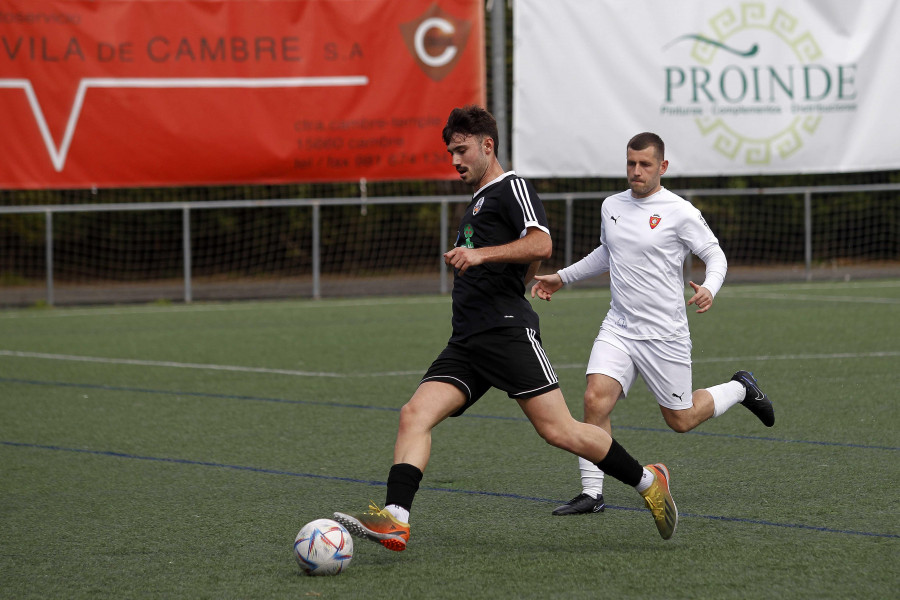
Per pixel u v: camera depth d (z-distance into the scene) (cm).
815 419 2573
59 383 3278
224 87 5675
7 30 5503
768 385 3055
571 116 5834
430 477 2078
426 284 6862
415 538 1662
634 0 5834
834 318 4694
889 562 1497
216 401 2955
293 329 4688
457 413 1599
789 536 1638
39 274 7350
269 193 7262
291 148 5741
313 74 5712
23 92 5547
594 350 1869
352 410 2809
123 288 7106
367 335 4431
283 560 1554
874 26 6066
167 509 1858
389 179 5809
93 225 7375
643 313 1831
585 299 5838
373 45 5734
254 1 5656
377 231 7350
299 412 2786
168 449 2359
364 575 1473
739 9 5934
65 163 5606
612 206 1886
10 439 2472
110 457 2283
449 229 7362
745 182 7412
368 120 5766
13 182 5575
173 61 5628
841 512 1775
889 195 7575
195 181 5716
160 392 3106
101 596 1399
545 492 1959
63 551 1606
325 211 7312
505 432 2502
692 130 5959
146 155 5659
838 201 7488
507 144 6312
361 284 6956
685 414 1883
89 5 5556
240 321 5056
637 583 1422
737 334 4197
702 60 5931
